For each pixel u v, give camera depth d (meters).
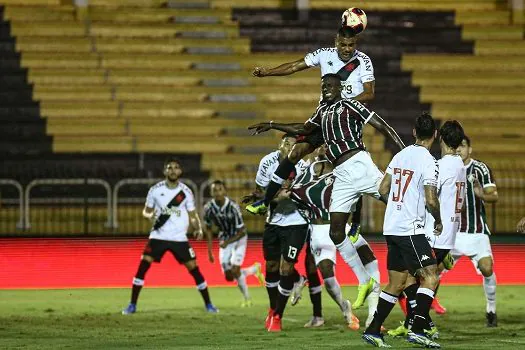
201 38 82.69
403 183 24.11
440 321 30.97
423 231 24.17
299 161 30.30
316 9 86.62
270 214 29.64
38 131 74.62
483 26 86.19
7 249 57.38
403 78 81.69
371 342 24.56
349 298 38.09
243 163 74.44
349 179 25.89
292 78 80.69
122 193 68.75
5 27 80.81
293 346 24.91
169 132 75.75
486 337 26.81
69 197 68.31
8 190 68.69
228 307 35.66
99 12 83.56
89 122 75.19
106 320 31.52
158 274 47.03
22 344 25.52
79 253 55.59
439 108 80.06
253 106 78.25
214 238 63.81
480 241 29.91
